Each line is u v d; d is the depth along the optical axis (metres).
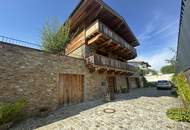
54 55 10.20
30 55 8.65
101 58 13.34
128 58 23.19
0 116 5.76
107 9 13.46
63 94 10.52
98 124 6.38
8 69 7.48
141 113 8.03
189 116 6.54
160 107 9.38
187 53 7.90
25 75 8.22
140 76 31.17
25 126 6.37
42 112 7.90
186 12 6.15
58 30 16.28
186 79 8.88
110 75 17.17
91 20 14.45
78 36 15.59
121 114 7.91
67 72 11.01
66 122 6.75
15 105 6.61
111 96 12.78
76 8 13.38
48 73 9.57
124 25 17.41
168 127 5.84
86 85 12.72
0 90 7.05
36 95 8.61
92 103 11.29
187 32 6.79
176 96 14.08
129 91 20.72
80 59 12.55
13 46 7.86
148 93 17.72
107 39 14.37
